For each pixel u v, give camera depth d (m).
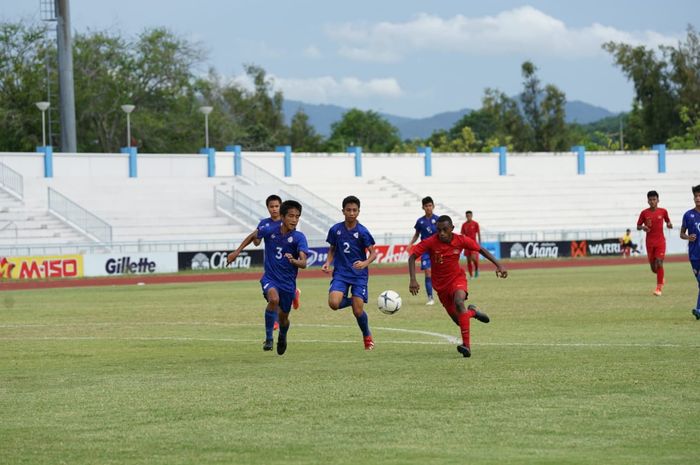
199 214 97.19
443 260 25.11
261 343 29.05
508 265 83.75
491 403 18.17
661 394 18.75
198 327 34.44
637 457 14.05
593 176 124.25
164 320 37.38
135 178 101.94
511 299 43.97
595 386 19.73
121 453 14.74
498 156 123.31
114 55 145.25
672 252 101.25
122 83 143.88
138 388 20.58
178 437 15.77
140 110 144.62
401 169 118.81
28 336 31.84
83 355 26.58
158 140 143.38
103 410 18.12
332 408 17.94
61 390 20.52
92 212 93.31
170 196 99.62
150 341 29.89
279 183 107.75
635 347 25.81
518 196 116.44
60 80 102.62
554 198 117.06
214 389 20.27
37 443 15.48
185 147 147.50
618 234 101.75
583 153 126.31
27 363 25.03
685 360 23.17
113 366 24.25
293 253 25.56
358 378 21.38
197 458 14.38
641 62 180.12
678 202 121.06
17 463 14.22
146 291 57.31
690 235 34.81
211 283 66.44
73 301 49.28
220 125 154.50
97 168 102.25
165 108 150.00
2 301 50.16
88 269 76.94
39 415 17.73
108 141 143.12
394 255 89.50
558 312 37.12
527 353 25.03
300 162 114.19
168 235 91.31
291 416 17.30
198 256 81.31
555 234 100.06
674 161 130.88
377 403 18.36
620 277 61.00
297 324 34.78
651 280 56.97
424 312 39.34
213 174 107.06
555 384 20.08
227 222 96.25
